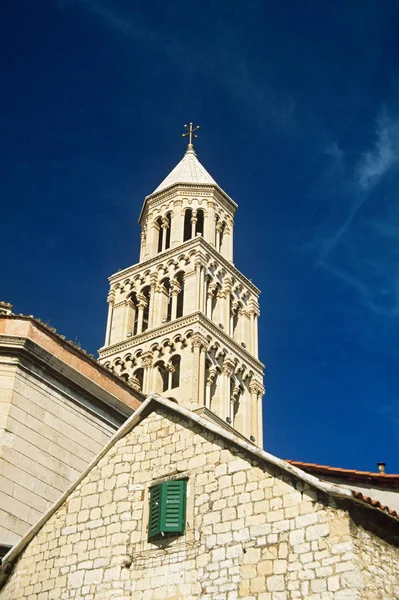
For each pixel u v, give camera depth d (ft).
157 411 76.23
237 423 222.69
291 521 60.70
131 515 71.46
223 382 220.43
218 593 61.57
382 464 89.51
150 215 265.75
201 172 277.03
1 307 107.34
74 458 102.32
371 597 55.42
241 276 253.03
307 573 57.88
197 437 71.10
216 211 263.70
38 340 102.89
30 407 98.99
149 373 219.82
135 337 229.45
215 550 63.72
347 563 56.34
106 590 68.28
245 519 63.41
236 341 237.66
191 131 299.17
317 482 60.13
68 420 103.76
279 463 63.31
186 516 67.26
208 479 67.82
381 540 60.13
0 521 89.51
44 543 76.48
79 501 76.38
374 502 58.80
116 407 111.24
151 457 73.56
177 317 233.35
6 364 99.04
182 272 238.27
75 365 107.24
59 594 71.41
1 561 78.33
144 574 67.10
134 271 249.55
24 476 94.53
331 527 58.39
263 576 59.93
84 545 72.90
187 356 214.90
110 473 75.66
